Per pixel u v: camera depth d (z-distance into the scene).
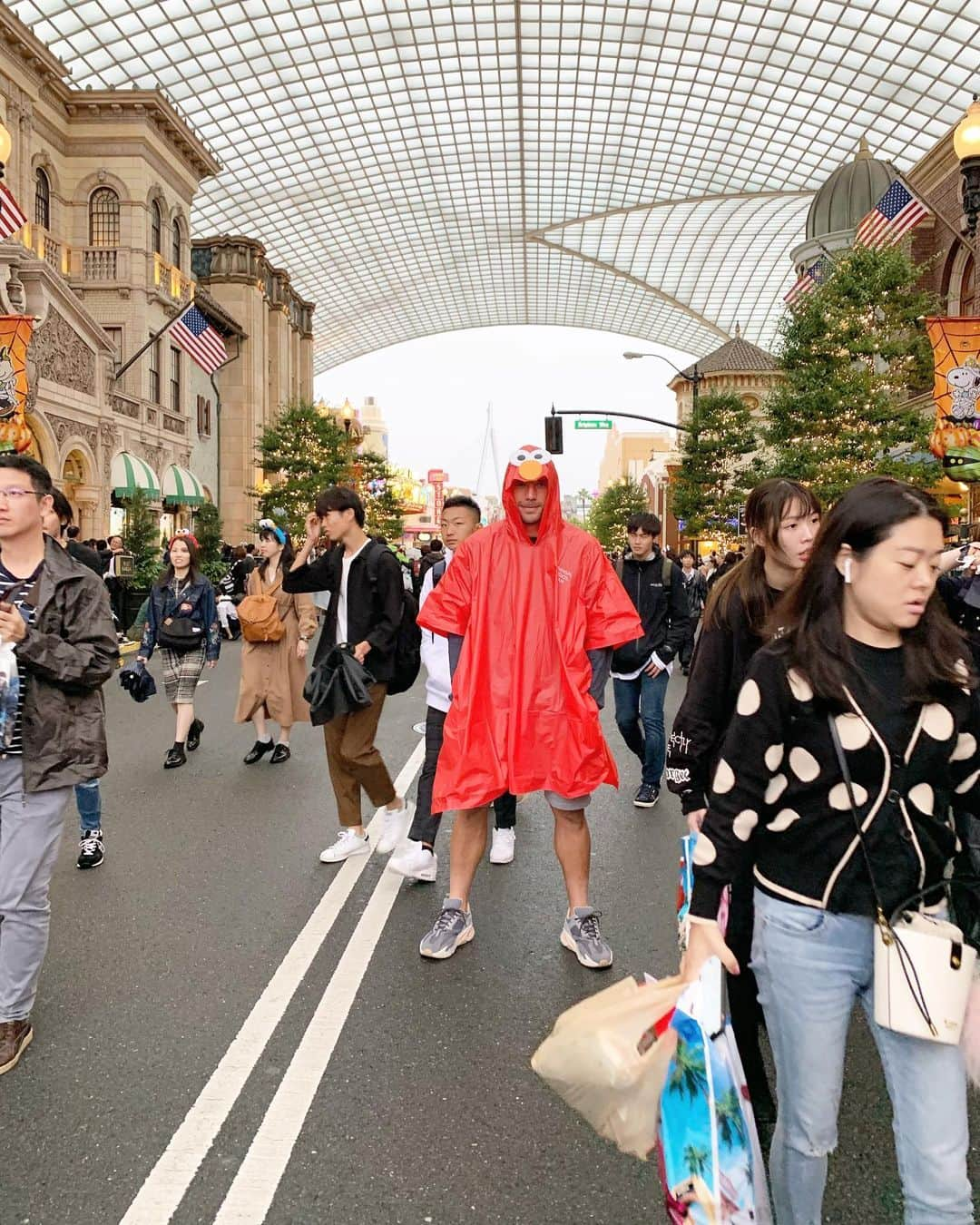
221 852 5.87
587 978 4.05
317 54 44.38
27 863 3.36
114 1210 2.54
